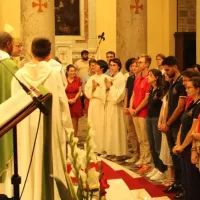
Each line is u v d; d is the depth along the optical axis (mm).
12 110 2252
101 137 7578
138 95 6535
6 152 4543
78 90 8836
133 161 7176
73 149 2158
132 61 7680
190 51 14188
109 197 5188
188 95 4570
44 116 2576
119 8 10352
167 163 5539
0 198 2430
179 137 4703
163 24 14734
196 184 4480
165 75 5656
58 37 14695
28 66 4336
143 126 6449
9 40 4754
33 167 4207
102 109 7574
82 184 2156
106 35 14867
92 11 14859
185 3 14414
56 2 14781
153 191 5500
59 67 4781
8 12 13938
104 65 7641
